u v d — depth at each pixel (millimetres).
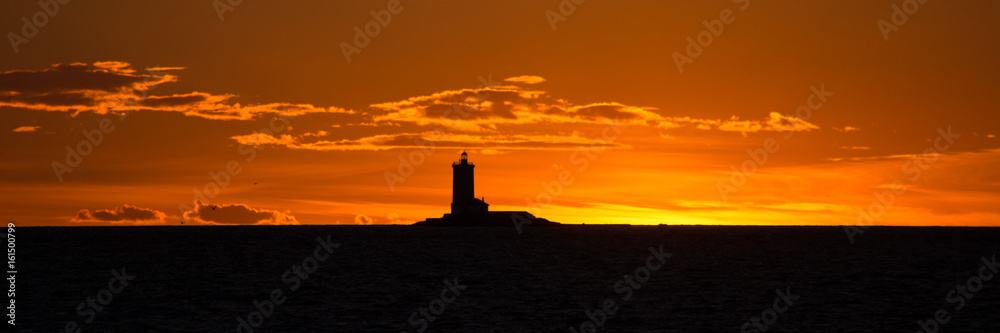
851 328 166000
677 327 166625
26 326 166875
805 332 161875
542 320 173875
